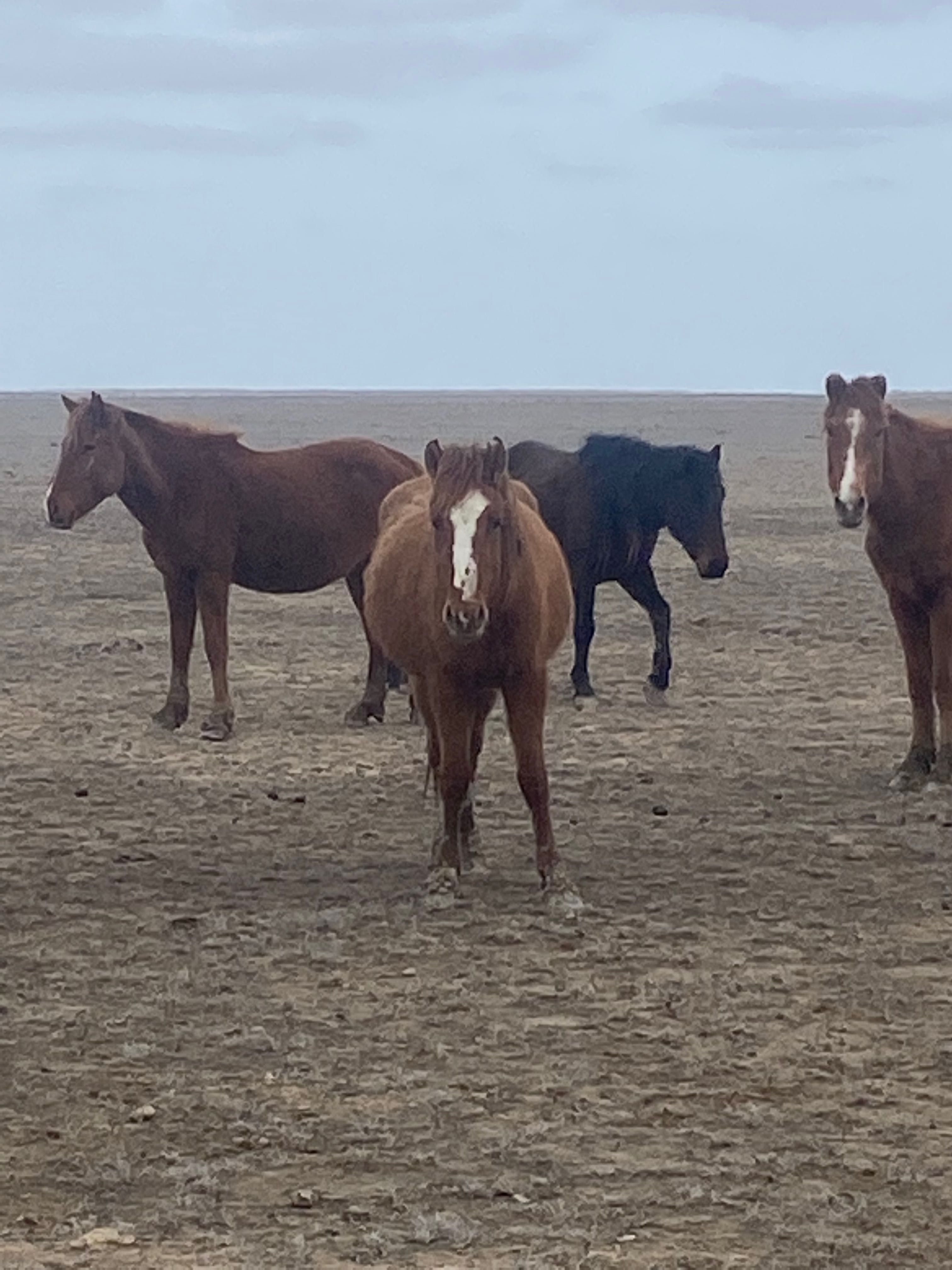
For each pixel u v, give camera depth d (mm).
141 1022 8039
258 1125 6852
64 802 12516
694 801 12469
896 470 12422
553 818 11922
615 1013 8109
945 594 12625
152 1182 6391
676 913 9734
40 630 21875
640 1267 5699
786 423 104000
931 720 12938
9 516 39594
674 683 17828
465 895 10055
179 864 10828
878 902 9969
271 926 9461
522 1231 5977
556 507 16234
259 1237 5949
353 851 11148
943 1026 7957
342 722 15633
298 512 15234
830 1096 7145
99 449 14375
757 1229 5984
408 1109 7000
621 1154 6582
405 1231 5965
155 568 29641
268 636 21344
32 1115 6996
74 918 9703
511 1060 7535
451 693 9773
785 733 15023
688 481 16250
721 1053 7598
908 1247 5848
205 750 14398
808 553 31609
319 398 189375
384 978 8641
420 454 59469
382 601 10234
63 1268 5707
